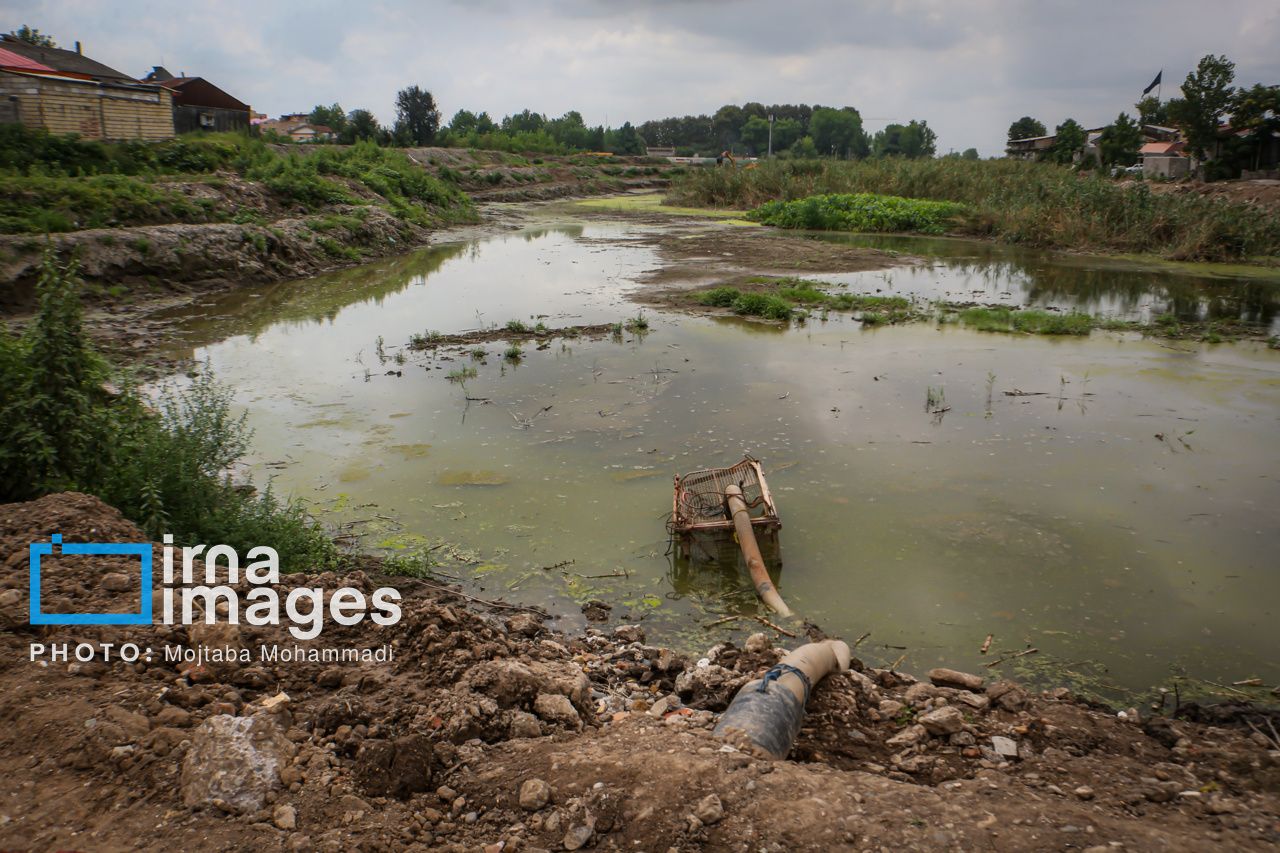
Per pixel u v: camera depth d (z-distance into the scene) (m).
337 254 23.28
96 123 27.19
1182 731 4.19
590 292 18.72
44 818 2.87
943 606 5.77
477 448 8.80
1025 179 36.62
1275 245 23.78
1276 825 3.19
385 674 4.15
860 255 24.75
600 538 6.82
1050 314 15.72
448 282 20.28
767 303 15.90
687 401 10.36
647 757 3.40
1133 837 3.01
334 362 12.48
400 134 56.25
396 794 3.22
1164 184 36.72
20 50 30.53
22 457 6.16
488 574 6.30
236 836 2.87
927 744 4.08
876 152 149.50
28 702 3.49
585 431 9.30
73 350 6.48
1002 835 2.99
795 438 9.00
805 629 5.54
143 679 3.82
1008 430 9.20
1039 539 6.68
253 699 3.87
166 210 20.30
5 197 17.81
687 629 5.61
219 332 14.56
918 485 7.74
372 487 7.82
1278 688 4.81
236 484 7.79
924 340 13.80
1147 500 7.35
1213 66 37.12
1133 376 11.38
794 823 3.00
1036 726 4.24
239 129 38.97
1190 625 5.50
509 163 54.75
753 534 6.40
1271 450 8.48
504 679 3.96
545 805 3.15
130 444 6.59
